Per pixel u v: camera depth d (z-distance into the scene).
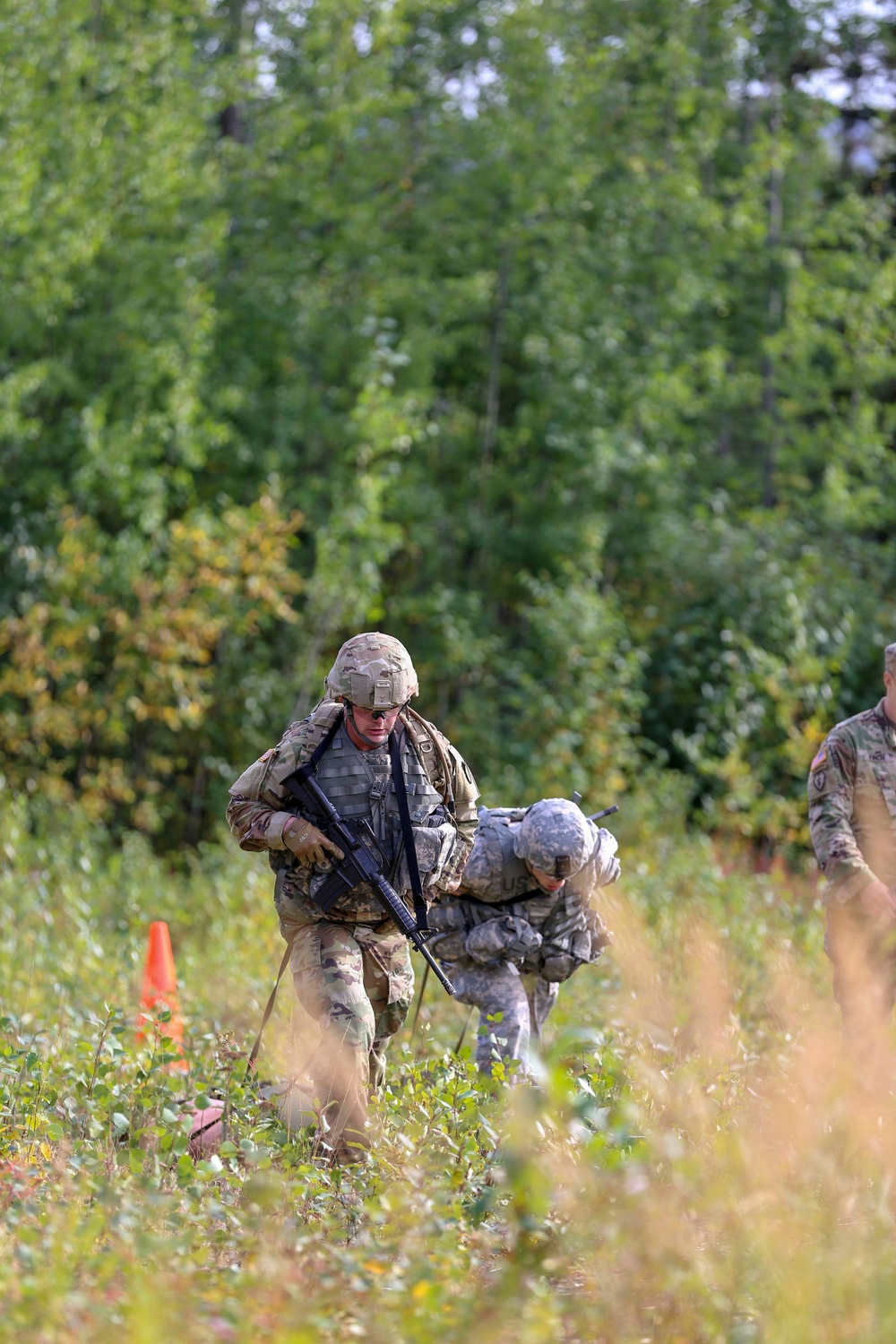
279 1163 17.44
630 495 75.81
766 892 41.75
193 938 40.88
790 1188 13.16
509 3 74.62
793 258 84.25
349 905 19.11
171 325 62.91
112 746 67.56
